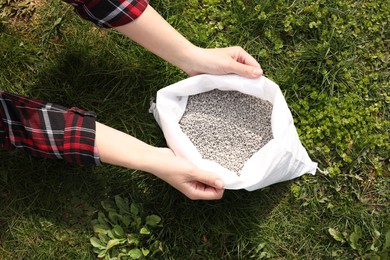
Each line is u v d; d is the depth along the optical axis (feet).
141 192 5.83
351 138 5.78
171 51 5.23
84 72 5.95
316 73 5.82
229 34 6.00
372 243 5.53
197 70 5.33
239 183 5.03
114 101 5.93
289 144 5.08
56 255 5.75
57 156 5.07
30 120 4.94
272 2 5.97
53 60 6.02
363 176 5.76
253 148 5.44
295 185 5.74
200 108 5.50
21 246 5.78
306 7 5.91
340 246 5.63
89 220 5.81
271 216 5.72
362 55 5.95
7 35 6.04
